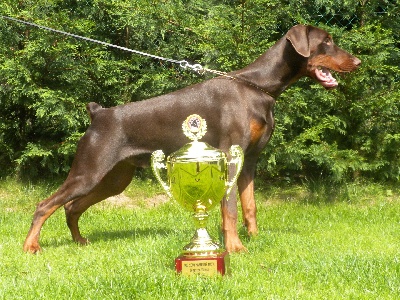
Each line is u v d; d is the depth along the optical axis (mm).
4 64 7695
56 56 7742
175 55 8305
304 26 5305
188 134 4504
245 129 5234
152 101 5438
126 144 5398
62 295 3750
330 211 7566
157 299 3662
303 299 3701
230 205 5129
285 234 5961
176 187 4422
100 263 4691
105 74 8125
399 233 6109
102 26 8625
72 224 5770
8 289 3934
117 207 8133
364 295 3760
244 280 4129
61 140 8547
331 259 4578
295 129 8312
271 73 5398
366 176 8609
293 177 8805
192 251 4234
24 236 6082
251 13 7562
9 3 7766
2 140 8562
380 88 8148
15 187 8617
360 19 8297
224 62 7672
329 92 7973
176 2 7988
